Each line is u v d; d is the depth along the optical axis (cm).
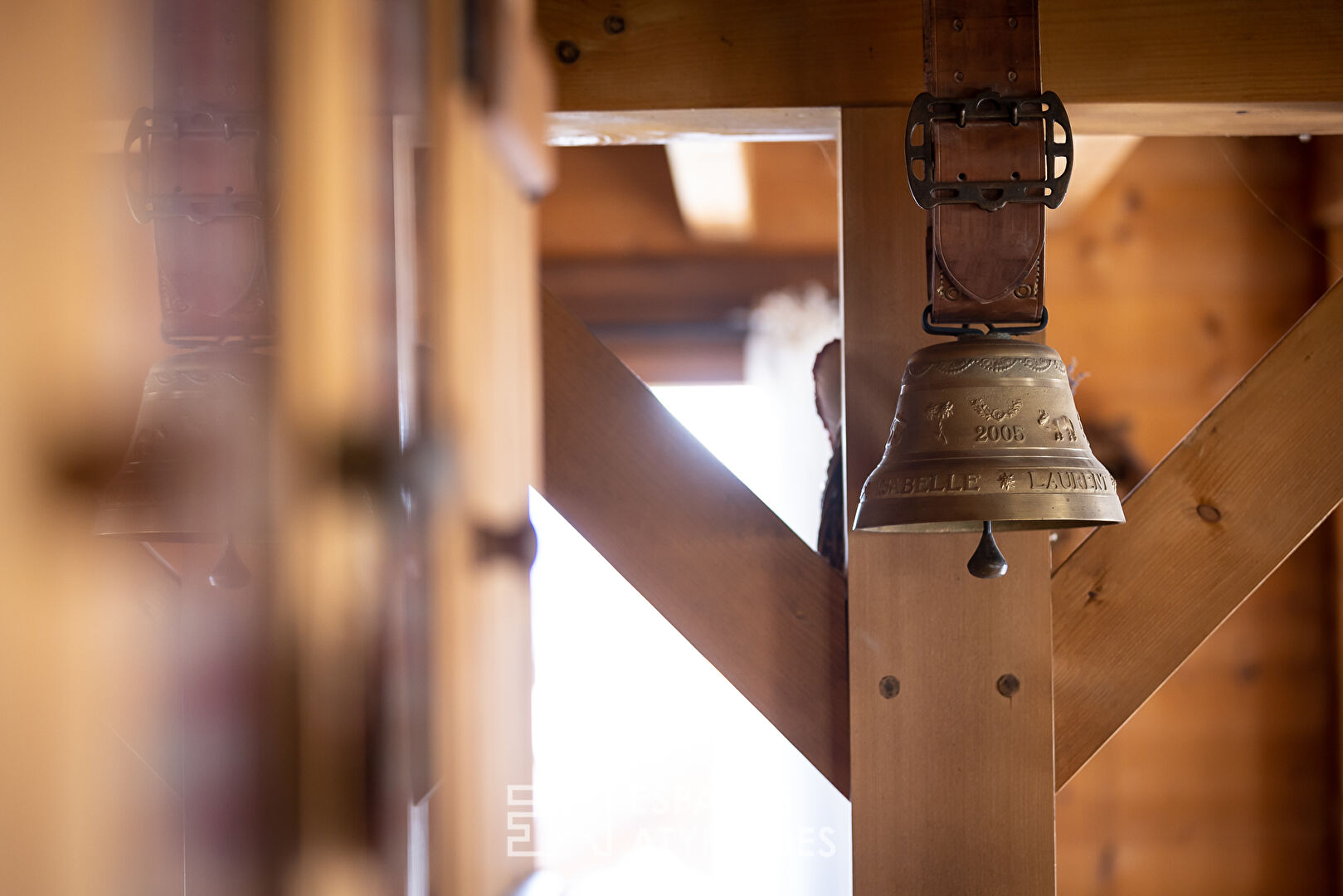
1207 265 239
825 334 300
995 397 162
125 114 46
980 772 181
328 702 47
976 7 166
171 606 48
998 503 158
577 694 288
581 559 289
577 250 296
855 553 182
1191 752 235
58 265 41
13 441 40
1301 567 235
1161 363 238
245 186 132
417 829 60
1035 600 182
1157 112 187
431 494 56
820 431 301
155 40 59
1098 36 185
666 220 292
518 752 70
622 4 186
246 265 135
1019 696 181
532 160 72
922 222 184
